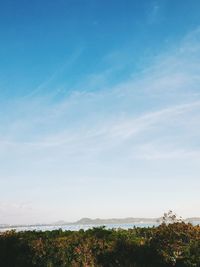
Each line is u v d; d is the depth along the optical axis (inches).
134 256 637.9
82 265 629.9
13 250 658.8
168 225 648.4
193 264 581.3
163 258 606.2
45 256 635.5
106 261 642.8
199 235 609.9
